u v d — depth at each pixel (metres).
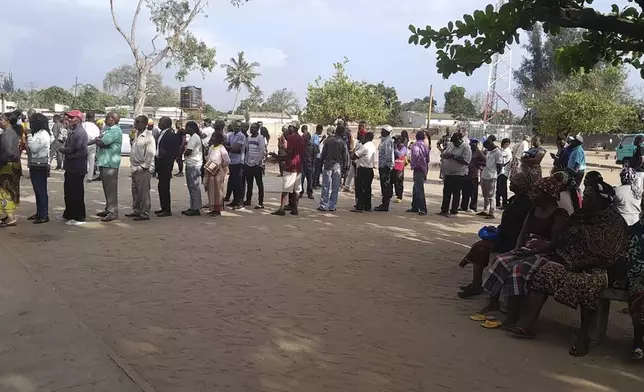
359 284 6.61
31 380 3.92
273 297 6.00
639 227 4.87
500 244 6.10
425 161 11.95
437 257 8.07
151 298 5.82
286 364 4.37
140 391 3.80
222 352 4.55
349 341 4.89
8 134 8.98
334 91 35.69
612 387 4.22
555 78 62.69
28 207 11.09
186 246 8.18
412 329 5.25
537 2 5.27
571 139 11.23
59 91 72.44
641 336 4.71
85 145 9.46
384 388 4.03
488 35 5.31
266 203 12.97
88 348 4.47
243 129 12.02
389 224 10.63
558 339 5.19
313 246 8.48
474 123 60.91
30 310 5.27
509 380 4.27
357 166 11.98
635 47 6.07
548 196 5.55
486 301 6.14
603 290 4.86
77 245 7.99
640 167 7.87
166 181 10.63
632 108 43.72
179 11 30.00
